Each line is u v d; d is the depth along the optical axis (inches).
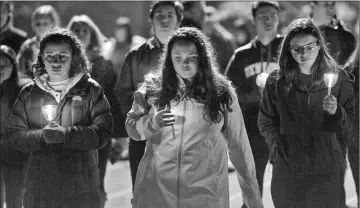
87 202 333.4
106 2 960.9
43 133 320.2
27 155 406.0
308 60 338.6
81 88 333.4
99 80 471.2
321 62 342.3
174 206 305.1
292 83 342.0
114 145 606.2
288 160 342.3
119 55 687.7
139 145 426.9
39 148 330.0
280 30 774.5
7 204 413.4
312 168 339.3
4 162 407.5
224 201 309.9
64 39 331.0
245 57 448.5
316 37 338.6
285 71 343.9
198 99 307.3
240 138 318.0
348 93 346.3
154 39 439.2
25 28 810.8
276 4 448.5
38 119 333.7
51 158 330.0
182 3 477.7
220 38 625.6
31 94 335.3
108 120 337.7
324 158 339.0
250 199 323.9
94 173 336.5
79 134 324.5
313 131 340.2
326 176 340.2
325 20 462.0
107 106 339.9
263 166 436.8
